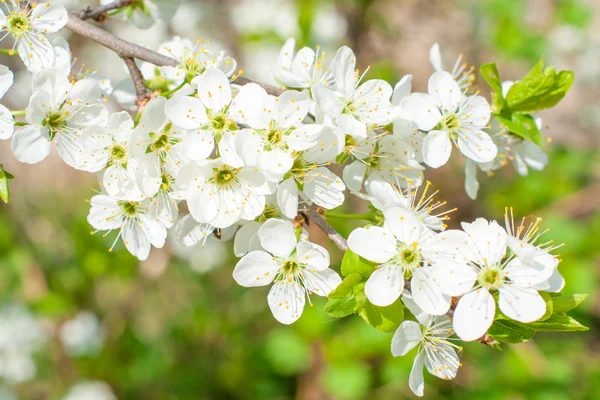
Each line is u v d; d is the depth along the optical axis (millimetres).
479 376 491
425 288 289
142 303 537
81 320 503
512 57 653
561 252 536
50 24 311
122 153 300
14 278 512
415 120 311
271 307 298
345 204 477
